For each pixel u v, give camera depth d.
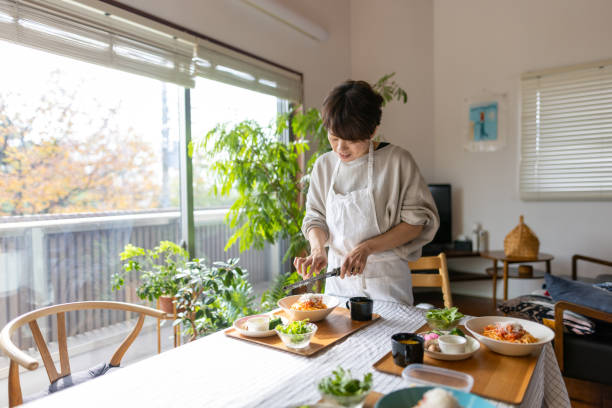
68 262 2.06
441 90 4.16
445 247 4.09
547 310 2.17
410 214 1.35
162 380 0.84
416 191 1.36
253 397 0.76
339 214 1.41
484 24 3.93
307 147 2.93
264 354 0.97
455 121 4.11
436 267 1.59
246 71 2.84
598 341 1.83
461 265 4.16
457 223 4.14
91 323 2.13
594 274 3.52
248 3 2.78
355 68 4.32
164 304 2.28
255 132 2.61
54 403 0.76
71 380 1.32
